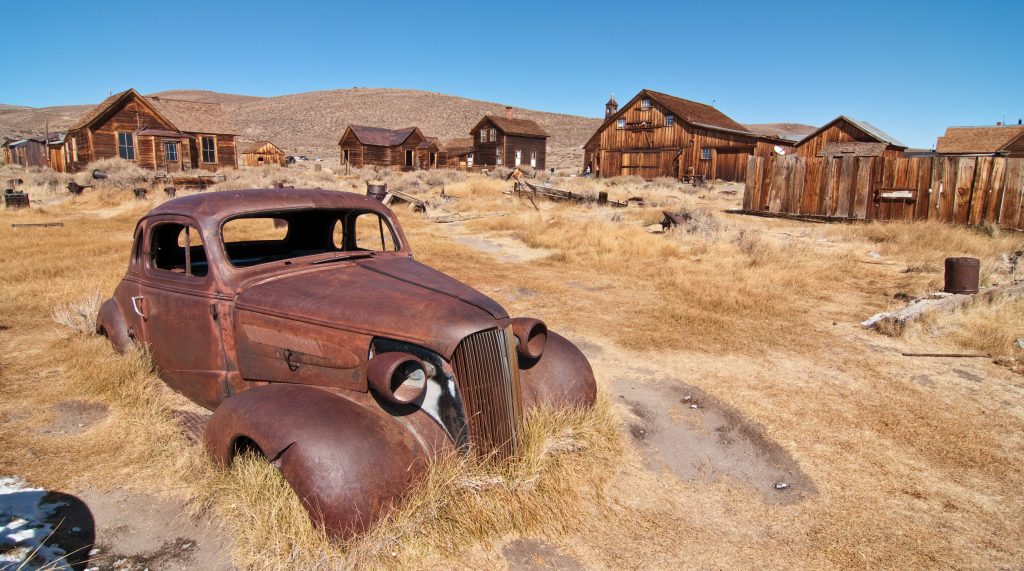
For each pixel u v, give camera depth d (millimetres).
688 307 7793
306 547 2658
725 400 4898
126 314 4738
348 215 4461
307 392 3012
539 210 20938
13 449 3676
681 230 14219
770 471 3797
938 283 8805
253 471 3018
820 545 3066
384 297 3262
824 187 16219
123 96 35188
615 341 6422
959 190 13742
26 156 45031
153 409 4023
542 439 3471
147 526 3000
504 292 8680
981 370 5594
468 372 3033
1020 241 11906
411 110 145875
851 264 10328
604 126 48094
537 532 3057
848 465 3877
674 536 3104
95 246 11273
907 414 4645
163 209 4141
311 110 142750
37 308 6898
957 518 3312
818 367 5676
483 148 58000
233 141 41156
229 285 3592
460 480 2973
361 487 2652
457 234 15508
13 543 2779
